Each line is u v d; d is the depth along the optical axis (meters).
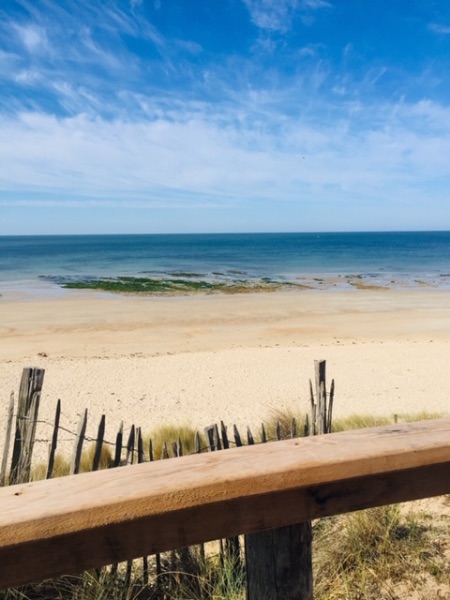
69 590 2.30
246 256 87.50
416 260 74.69
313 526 2.88
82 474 1.08
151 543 1.00
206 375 13.71
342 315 26.55
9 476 3.79
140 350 18.12
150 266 65.00
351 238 198.12
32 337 20.44
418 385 12.87
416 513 2.99
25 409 3.77
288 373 14.01
